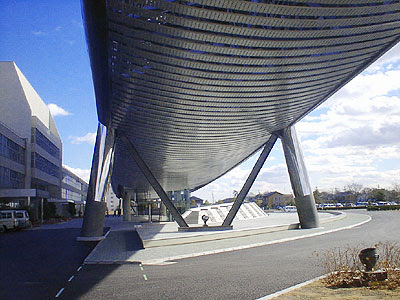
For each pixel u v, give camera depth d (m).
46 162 61.56
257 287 7.55
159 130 22.55
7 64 54.00
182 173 42.97
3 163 42.59
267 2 10.74
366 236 17.81
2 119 52.50
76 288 8.17
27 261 12.89
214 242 17.58
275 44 13.05
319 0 10.76
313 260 10.90
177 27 11.88
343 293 6.24
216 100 17.66
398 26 13.07
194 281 8.49
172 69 14.49
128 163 34.97
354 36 13.09
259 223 29.94
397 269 7.43
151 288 7.91
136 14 11.05
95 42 11.12
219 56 13.67
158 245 16.42
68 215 77.06
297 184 24.67
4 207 40.88
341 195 134.50
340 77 17.42
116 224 41.12
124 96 17.06
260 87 16.50
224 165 41.47
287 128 25.69
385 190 111.50
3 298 7.32
